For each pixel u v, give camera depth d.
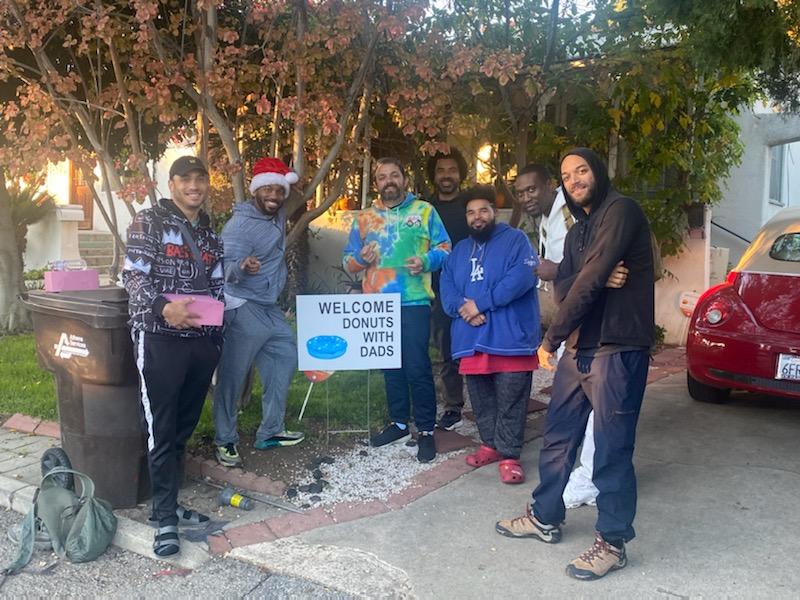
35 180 5.63
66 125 4.93
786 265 5.25
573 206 3.34
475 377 4.48
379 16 4.60
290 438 4.84
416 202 4.80
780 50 4.07
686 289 8.15
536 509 3.53
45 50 5.42
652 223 7.79
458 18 5.99
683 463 4.55
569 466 3.44
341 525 3.75
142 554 3.55
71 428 3.92
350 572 3.28
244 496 4.03
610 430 3.14
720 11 3.87
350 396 5.92
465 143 7.23
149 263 3.46
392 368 4.71
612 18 6.32
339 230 9.44
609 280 3.06
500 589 3.13
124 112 5.38
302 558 3.42
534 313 4.39
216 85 4.54
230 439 4.45
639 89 6.96
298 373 6.71
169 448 3.52
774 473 4.36
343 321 4.64
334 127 4.68
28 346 7.73
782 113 5.95
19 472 4.42
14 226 9.38
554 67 6.59
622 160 8.22
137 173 5.10
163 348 3.45
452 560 3.38
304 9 4.69
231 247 4.31
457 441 4.96
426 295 4.72
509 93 6.77
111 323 3.61
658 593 3.07
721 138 8.30
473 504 3.99
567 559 3.38
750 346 5.12
